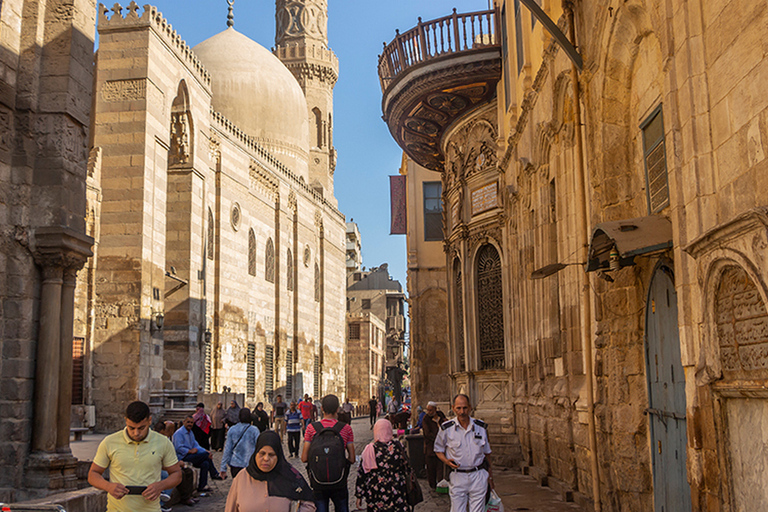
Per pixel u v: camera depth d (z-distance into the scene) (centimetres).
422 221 2962
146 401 2873
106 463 638
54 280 1235
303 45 6575
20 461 1170
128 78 2988
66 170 1274
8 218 1220
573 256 1262
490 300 2069
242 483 580
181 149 3400
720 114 579
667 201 782
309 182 6262
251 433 1273
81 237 1277
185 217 3369
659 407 830
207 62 5216
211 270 3803
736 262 525
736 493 568
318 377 5659
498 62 1909
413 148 2462
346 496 834
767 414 514
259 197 4519
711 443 594
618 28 870
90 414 2728
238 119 5153
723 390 571
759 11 507
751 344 527
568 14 1059
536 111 1503
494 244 2025
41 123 1271
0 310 1193
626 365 911
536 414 1585
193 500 1369
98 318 2848
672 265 767
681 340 641
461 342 2227
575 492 1202
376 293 9350
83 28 1350
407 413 2958
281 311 4762
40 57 1293
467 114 2142
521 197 1717
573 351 1258
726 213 570
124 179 2936
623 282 921
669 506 792
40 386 1205
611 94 938
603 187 941
